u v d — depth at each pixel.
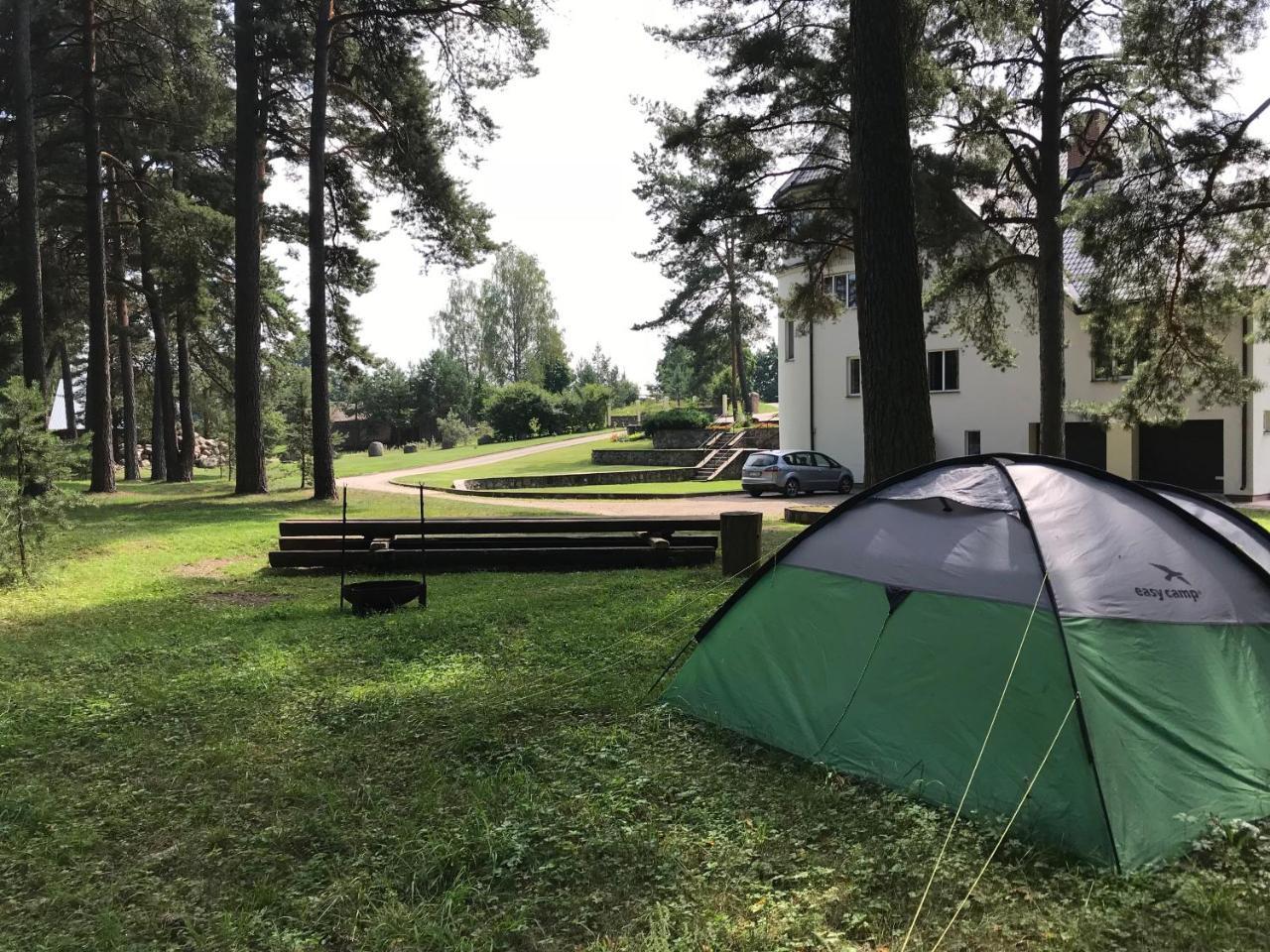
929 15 16.39
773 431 44.25
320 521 13.34
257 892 3.58
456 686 6.56
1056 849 3.70
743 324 50.78
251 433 24.19
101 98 25.16
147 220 26.98
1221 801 3.90
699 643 5.96
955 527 4.86
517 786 4.57
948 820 4.02
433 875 3.72
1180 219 13.59
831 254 21.36
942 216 18.42
